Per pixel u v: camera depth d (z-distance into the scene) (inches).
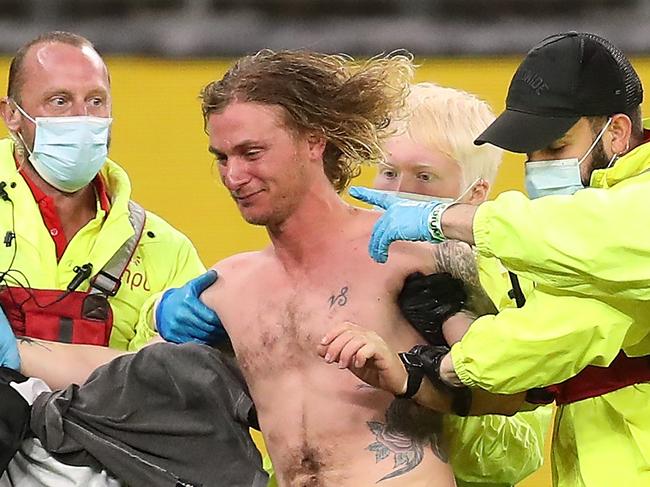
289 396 358.6
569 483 357.7
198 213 695.1
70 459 366.3
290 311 359.6
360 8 823.1
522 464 406.6
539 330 325.7
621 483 342.0
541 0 815.7
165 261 437.7
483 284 392.8
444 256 354.9
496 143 342.0
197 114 711.1
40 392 373.4
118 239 424.2
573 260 316.2
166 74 719.7
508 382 328.5
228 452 365.1
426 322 350.0
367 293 352.2
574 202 318.3
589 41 346.6
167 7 836.0
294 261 361.4
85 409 367.9
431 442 354.9
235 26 817.5
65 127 418.0
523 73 346.6
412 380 336.2
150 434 366.0
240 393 365.4
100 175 436.8
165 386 366.0
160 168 703.7
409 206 338.3
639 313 331.6
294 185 348.8
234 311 369.1
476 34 808.3
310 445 354.9
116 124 711.1
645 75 693.9
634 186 320.2
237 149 344.2
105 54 822.5
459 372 331.3
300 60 351.3
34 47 428.1
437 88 430.3
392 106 364.8
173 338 382.9
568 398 348.8
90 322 418.9
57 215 426.9
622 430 346.0
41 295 415.2
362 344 329.4
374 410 352.2
